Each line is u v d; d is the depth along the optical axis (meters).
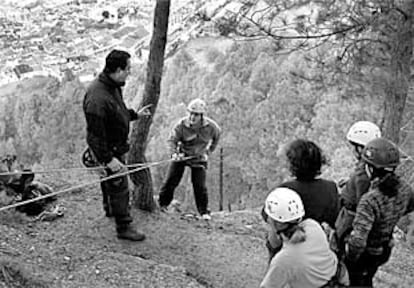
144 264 5.38
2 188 6.21
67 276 4.93
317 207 3.81
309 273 3.36
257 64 43.81
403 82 9.93
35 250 5.32
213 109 44.78
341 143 26.58
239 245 6.48
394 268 6.75
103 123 5.18
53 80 53.31
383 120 10.43
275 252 3.93
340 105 27.67
